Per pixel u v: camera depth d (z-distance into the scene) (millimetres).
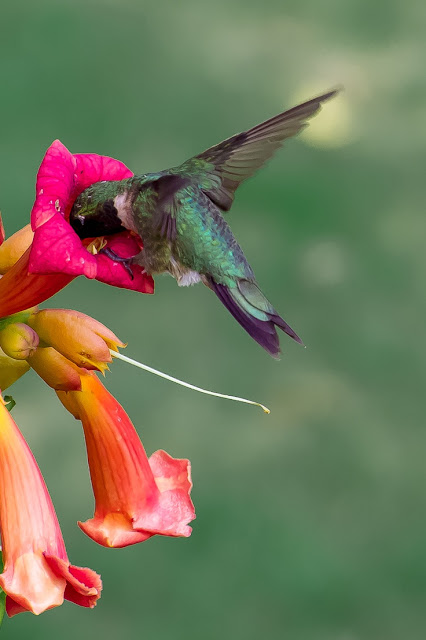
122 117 4172
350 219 3740
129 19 4789
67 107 4156
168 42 4723
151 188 1706
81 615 2277
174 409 2832
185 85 4453
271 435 2783
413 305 3324
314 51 4797
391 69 4668
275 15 5109
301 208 3777
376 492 2637
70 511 2426
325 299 3332
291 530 2508
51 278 1678
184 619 2307
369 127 4277
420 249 3598
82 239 1709
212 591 2379
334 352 3150
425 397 2994
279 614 2330
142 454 1699
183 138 4125
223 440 2744
